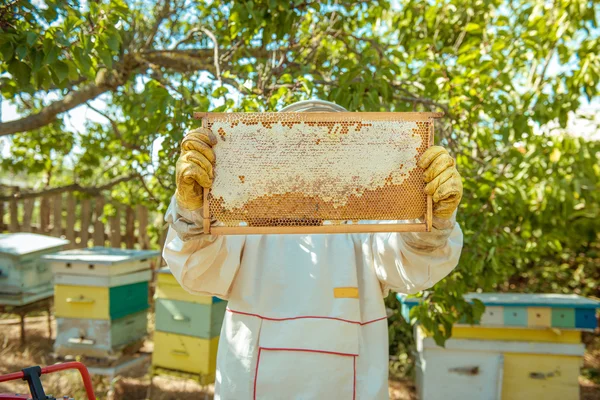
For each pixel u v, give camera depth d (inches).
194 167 47.3
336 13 131.3
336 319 64.7
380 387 63.9
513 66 132.8
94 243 261.6
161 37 183.3
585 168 165.2
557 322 124.9
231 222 51.9
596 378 176.9
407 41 148.4
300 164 51.4
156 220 256.4
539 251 172.4
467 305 108.8
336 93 107.0
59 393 142.0
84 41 91.0
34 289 180.2
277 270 67.6
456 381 130.1
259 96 107.4
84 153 223.0
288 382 62.8
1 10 88.4
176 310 136.3
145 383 167.6
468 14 144.6
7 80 103.0
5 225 260.2
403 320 132.2
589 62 131.6
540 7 150.2
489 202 121.1
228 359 65.8
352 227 50.1
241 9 111.0
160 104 100.2
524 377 128.7
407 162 51.8
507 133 123.5
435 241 54.5
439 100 135.2
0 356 179.5
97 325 140.3
